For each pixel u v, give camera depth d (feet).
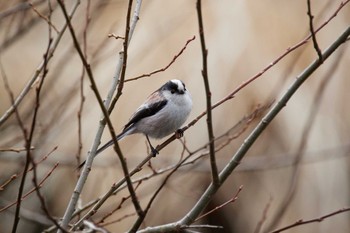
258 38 43.50
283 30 43.62
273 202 42.32
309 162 40.65
